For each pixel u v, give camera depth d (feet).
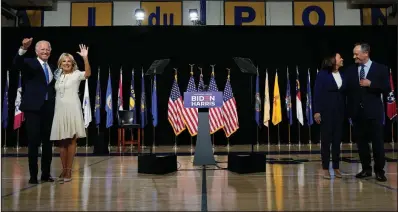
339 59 11.46
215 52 31.83
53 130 11.00
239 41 31.94
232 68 31.78
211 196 9.00
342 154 21.27
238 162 13.26
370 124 11.30
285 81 31.86
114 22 34.53
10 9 33.24
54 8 34.45
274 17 34.55
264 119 29.53
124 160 19.24
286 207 7.70
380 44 31.48
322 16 34.37
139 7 34.63
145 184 10.98
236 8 34.55
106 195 9.23
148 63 31.76
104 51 31.83
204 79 31.65
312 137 31.55
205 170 14.25
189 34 31.89
